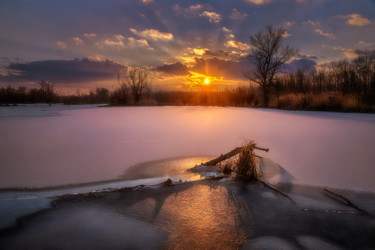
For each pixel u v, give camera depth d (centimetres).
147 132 973
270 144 725
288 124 1187
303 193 364
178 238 254
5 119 1537
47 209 311
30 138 862
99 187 396
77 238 251
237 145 716
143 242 246
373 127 1059
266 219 290
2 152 652
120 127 1129
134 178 441
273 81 3206
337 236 256
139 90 3484
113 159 572
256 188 383
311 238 253
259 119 1412
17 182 421
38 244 240
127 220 288
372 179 422
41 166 518
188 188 382
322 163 521
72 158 584
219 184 398
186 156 596
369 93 2227
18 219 286
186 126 1141
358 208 312
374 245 241
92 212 305
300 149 656
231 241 250
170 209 315
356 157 569
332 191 370
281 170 474
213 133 936
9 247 235
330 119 1391
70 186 402
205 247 240
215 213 305
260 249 237
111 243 243
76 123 1297
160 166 513
